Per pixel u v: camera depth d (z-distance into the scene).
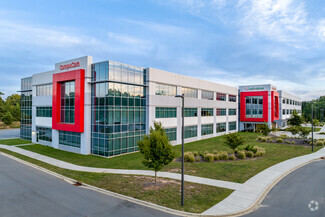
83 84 29.84
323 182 18.50
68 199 14.73
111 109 28.33
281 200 14.76
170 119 36.66
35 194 15.70
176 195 15.16
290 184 18.05
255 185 17.36
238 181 18.31
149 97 32.69
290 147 35.22
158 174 20.36
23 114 44.75
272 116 58.88
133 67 31.41
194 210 12.91
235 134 29.42
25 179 19.36
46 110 38.03
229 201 14.27
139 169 22.38
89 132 30.25
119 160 26.39
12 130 65.44
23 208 13.28
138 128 32.38
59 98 34.16
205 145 37.41
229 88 56.78
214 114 50.09
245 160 25.97
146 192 15.73
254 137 48.41
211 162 24.89
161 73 34.75
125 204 13.89
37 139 40.09
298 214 12.60
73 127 30.56
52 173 21.34
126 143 30.56
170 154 16.89
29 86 43.28
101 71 28.80
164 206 13.43
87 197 15.12
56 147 34.56
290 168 22.48
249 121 61.72
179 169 22.05
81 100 29.53
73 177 19.66
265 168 22.38
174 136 37.72
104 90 28.55
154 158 16.83
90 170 22.14
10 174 20.91
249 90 61.91
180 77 38.84
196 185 17.27
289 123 55.19
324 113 131.88
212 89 49.00
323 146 36.06
